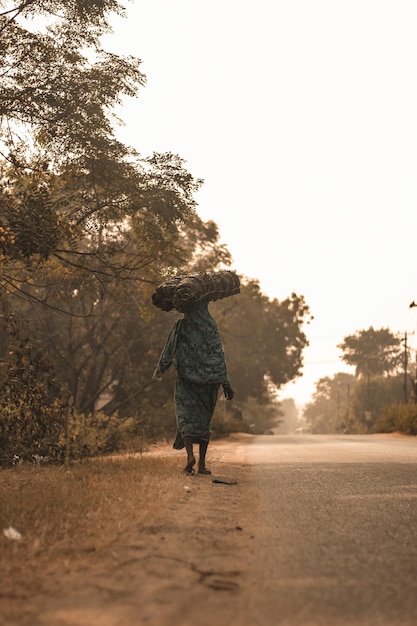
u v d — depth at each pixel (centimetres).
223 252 3819
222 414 5075
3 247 1270
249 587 366
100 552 437
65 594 346
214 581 377
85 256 2077
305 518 602
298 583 376
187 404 976
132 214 1980
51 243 1405
